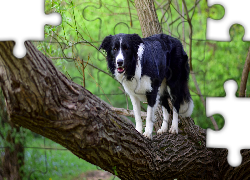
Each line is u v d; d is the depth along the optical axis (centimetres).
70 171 715
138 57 455
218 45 830
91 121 325
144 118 589
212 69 859
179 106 511
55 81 298
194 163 450
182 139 470
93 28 790
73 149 339
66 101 312
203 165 456
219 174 466
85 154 346
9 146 543
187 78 528
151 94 476
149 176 417
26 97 281
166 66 509
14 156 553
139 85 469
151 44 484
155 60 475
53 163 720
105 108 351
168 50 506
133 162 384
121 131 364
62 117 307
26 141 587
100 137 335
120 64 430
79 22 738
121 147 364
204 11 886
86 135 325
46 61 296
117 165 377
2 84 277
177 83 515
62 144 338
